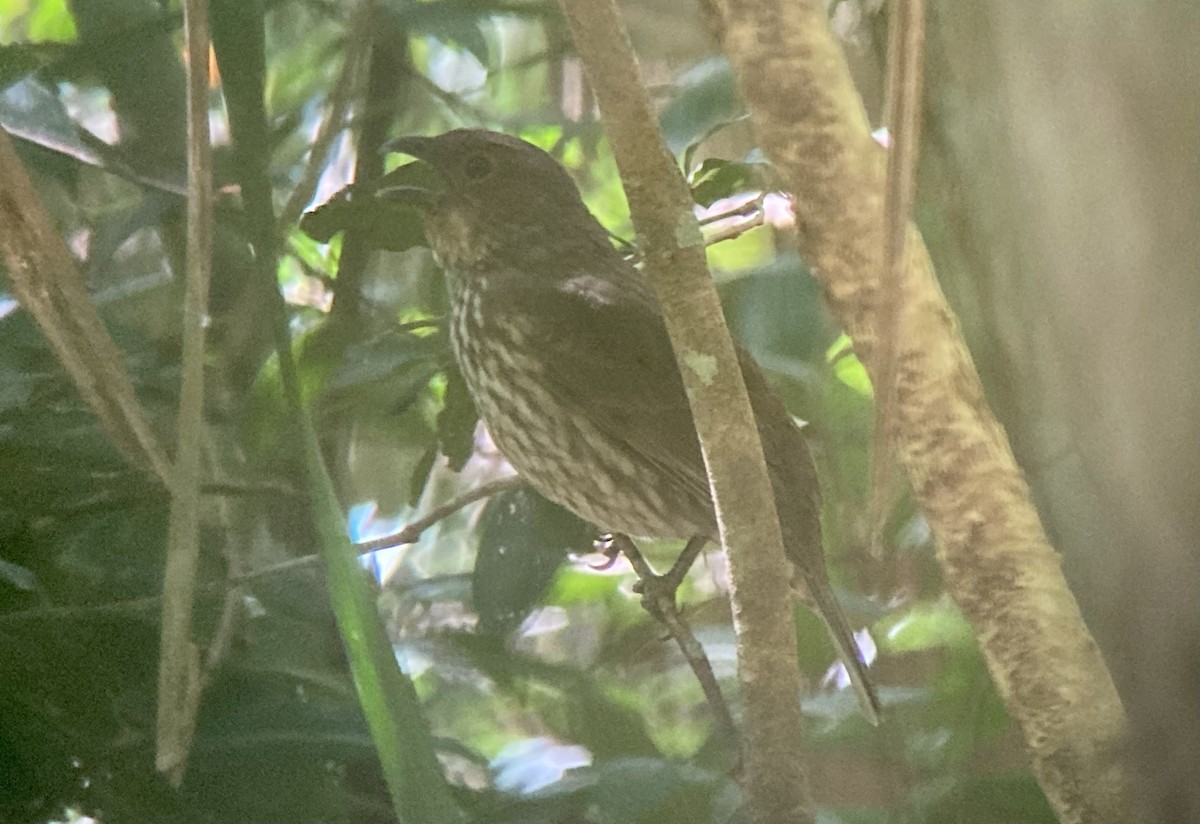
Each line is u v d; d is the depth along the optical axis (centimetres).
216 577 476
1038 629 333
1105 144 253
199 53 335
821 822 460
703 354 314
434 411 649
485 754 611
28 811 418
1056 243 263
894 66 277
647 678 666
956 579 342
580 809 403
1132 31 247
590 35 296
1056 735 333
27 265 342
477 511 750
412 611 643
